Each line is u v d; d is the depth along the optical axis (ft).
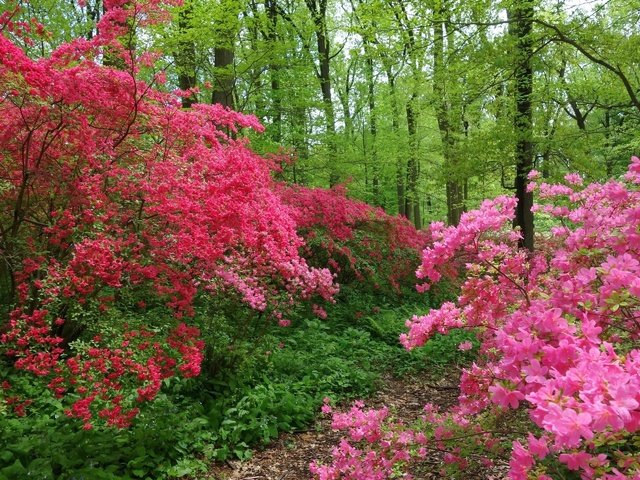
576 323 6.82
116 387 11.43
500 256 8.46
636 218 7.27
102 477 10.75
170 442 13.08
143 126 14.60
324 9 44.01
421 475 11.73
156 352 12.52
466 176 30.94
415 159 54.24
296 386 18.21
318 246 28.48
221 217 13.66
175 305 14.12
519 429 9.25
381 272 31.50
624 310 6.94
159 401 14.11
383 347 24.16
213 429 14.55
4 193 13.66
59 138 13.46
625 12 28.09
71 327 14.83
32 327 11.46
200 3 29.30
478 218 8.03
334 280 31.17
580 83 30.37
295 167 38.88
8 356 14.47
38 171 13.14
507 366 6.09
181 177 13.87
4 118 12.98
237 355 17.11
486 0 24.72
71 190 13.28
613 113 39.91
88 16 34.22
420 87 44.39
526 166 28.86
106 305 13.29
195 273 15.38
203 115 15.96
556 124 30.07
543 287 8.98
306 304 27.20
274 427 15.26
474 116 34.99
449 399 18.97
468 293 8.52
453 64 27.89
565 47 29.12
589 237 8.62
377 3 26.86
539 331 6.13
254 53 32.48
